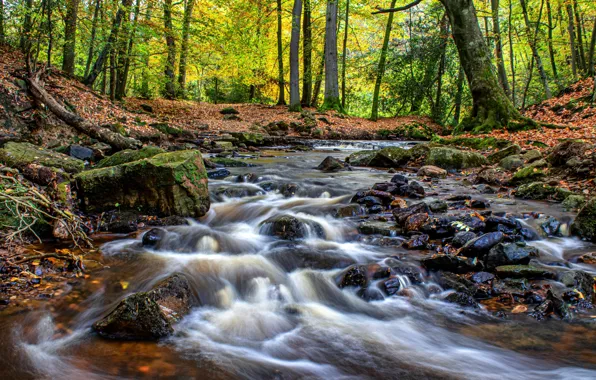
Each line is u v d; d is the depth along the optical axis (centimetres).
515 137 1293
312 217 577
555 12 2517
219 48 1819
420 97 2614
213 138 1456
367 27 2978
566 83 2353
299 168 1004
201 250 468
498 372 265
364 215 591
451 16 1566
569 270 386
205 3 2170
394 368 271
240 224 568
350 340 307
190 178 575
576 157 751
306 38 2619
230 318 337
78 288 362
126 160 699
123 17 1477
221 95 3494
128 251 454
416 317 338
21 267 387
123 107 1557
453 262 398
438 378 259
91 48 1587
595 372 261
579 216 507
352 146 1602
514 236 472
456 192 731
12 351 270
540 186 675
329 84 2392
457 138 1339
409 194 689
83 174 559
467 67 1554
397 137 1967
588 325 316
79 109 1198
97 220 532
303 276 411
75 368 256
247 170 952
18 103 950
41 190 523
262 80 2973
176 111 1977
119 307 299
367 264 407
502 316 333
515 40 2562
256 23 2212
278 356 283
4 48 1383
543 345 293
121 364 263
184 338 300
